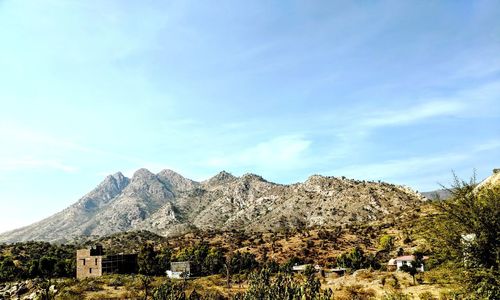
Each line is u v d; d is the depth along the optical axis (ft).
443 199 72.49
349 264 361.10
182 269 376.48
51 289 253.03
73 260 372.38
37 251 499.10
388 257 365.40
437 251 71.61
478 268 65.82
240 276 315.17
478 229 67.15
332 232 591.78
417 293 153.07
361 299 166.09
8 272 340.59
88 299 209.36
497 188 69.26
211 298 204.95
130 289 238.27
